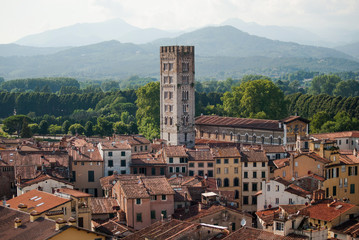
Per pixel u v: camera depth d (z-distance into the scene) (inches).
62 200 5757.9
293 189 7534.5
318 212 6535.4
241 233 5575.8
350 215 6491.1
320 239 5531.5
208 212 6766.7
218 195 7308.1
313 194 7086.6
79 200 6230.3
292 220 5546.3
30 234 4749.0
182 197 7347.4
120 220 6865.2
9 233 4857.3
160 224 6200.8
